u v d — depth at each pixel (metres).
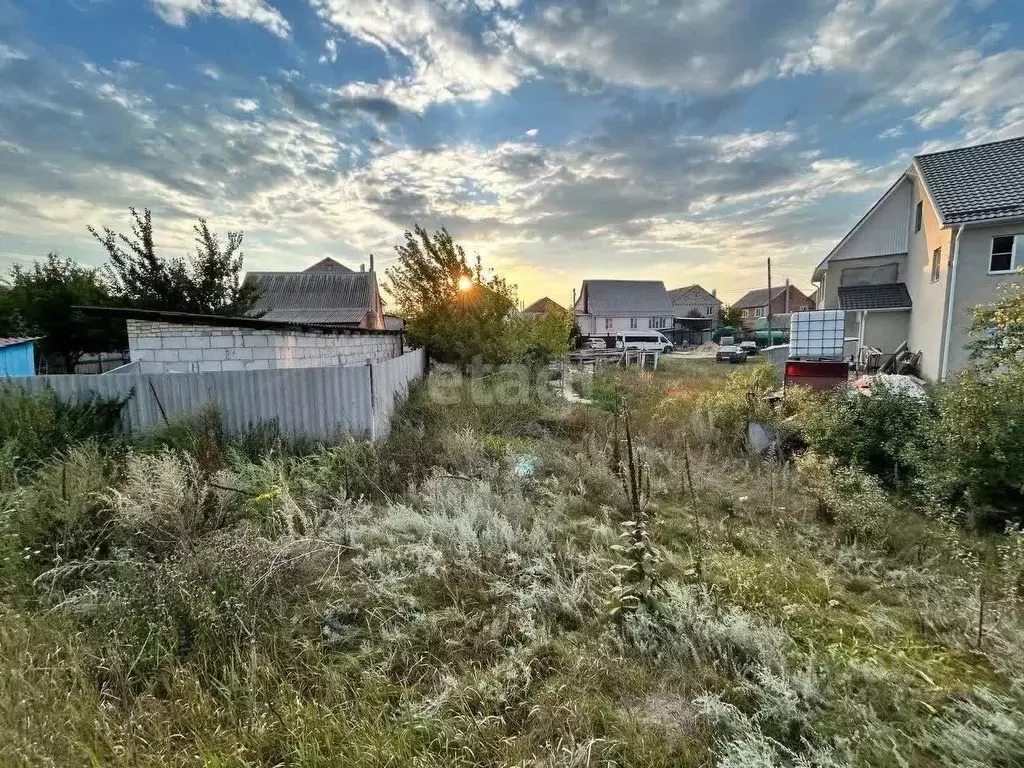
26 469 3.97
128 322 6.82
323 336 8.50
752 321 55.00
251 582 2.61
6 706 1.80
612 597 2.62
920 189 13.27
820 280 19.78
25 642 2.20
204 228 13.54
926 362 12.25
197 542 2.92
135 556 2.92
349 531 3.44
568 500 4.30
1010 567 2.90
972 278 10.53
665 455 5.79
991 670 2.24
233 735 1.84
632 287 46.91
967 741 1.78
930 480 4.12
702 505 4.37
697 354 30.72
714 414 6.98
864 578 3.09
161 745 1.80
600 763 1.75
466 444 5.53
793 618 2.62
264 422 5.52
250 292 15.13
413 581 2.93
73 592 2.64
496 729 1.91
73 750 1.69
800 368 8.14
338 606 2.70
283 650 2.33
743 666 2.23
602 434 6.83
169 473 3.24
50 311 12.84
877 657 2.30
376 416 5.98
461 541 3.33
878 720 1.87
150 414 5.43
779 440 5.99
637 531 2.81
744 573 3.02
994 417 3.90
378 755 1.75
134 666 2.11
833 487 4.19
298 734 1.81
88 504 3.25
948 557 3.33
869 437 4.98
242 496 3.70
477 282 14.12
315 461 4.89
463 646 2.41
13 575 2.73
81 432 4.77
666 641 2.38
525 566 3.11
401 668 2.30
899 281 15.00
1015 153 11.58
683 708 1.99
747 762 1.64
